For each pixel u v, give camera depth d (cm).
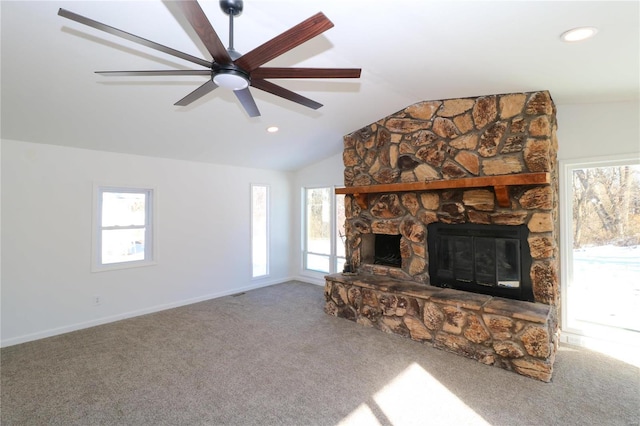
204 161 512
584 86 285
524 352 274
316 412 228
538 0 162
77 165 391
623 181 327
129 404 238
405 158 404
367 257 464
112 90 288
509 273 325
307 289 575
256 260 597
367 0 179
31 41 219
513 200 323
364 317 394
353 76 192
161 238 465
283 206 638
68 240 384
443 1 171
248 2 189
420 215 390
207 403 238
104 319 410
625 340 317
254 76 191
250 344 340
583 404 234
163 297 466
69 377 276
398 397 245
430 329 333
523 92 316
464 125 355
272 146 492
